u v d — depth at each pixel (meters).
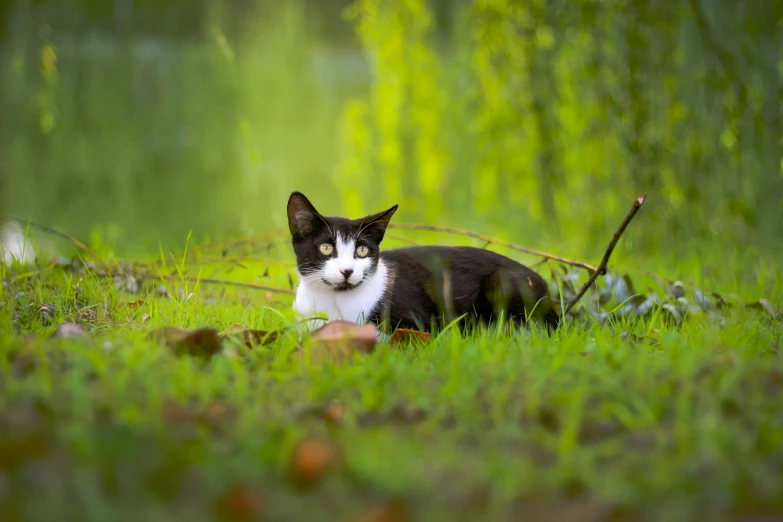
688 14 7.84
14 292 5.09
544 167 8.34
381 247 8.20
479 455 2.59
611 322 5.07
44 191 14.18
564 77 8.29
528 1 8.21
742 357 3.42
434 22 9.79
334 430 2.78
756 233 8.06
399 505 2.22
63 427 2.52
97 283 5.66
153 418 2.65
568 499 2.30
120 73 15.78
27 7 11.29
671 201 7.91
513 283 5.36
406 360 3.78
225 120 16.44
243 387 3.15
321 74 18.03
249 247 8.10
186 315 4.93
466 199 11.39
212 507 2.17
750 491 2.24
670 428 2.77
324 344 3.66
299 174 15.84
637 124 7.90
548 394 3.08
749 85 7.80
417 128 9.70
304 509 2.19
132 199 14.83
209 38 16.53
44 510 2.08
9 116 13.47
